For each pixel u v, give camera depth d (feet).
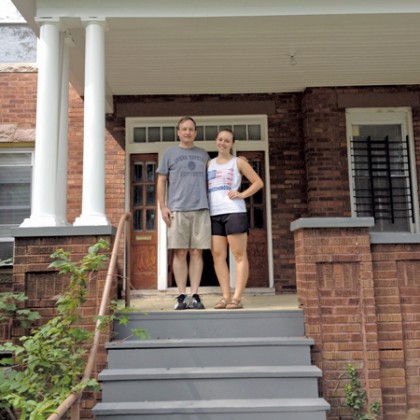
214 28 15.47
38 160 13.70
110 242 12.89
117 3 14.38
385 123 21.72
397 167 21.61
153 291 20.80
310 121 21.16
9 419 11.14
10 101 21.35
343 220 12.66
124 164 21.30
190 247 13.61
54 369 10.06
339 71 19.76
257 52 17.84
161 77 19.92
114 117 21.58
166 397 11.45
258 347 12.23
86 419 11.61
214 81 20.49
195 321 12.83
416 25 15.71
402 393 12.44
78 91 20.86
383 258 12.97
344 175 20.92
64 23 14.56
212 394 11.48
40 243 12.69
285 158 21.50
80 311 12.37
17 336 12.25
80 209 20.70
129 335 12.73
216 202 13.66
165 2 14.46
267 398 11.43
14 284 12.50
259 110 21.75
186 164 13.75
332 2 14.51
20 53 21.70
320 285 12.67
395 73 20.12
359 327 12.48
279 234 21.06
